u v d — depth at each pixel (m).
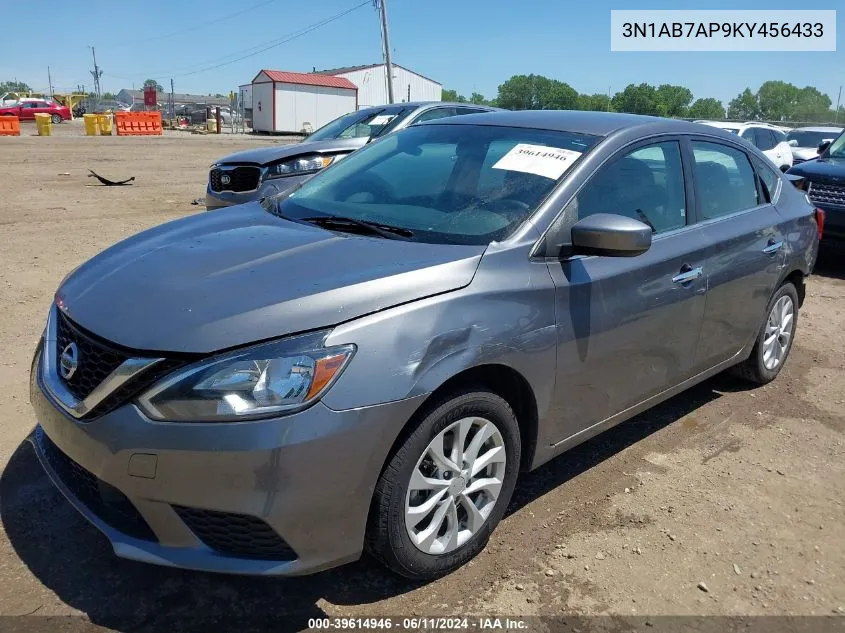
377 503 2.53
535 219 3.04
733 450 4.05
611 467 3.80
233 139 34.16
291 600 2.69
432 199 3.35
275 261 2.78
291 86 44.88
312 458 2.31
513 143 3.58
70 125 42.22
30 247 7.91
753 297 4.33
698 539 3.20
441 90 58.62
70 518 3.10
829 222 8.40
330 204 3.54
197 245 3.05
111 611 2.58
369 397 2.39
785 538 3.24
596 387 3.30
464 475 2.79
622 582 2.89
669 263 3.55
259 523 2.33
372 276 2.60
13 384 4.33
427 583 2.82
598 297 3.17
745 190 4.41
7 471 3.41
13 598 2.61
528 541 3.12
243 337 2.34
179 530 2.37
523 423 3.10
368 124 8.91
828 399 4.81
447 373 2.56
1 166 16.36
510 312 2.80
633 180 3.52
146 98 62.09
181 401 2.28
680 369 3.86
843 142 9.45
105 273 2.94
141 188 13.62
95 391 2.42
